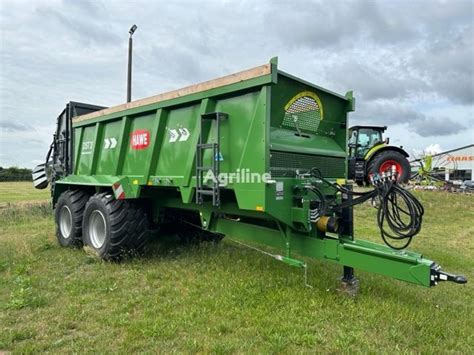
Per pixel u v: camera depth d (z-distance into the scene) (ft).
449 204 36.63
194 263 15.25
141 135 15.62
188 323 9.59
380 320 9.74
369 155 40.04
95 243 16.63
